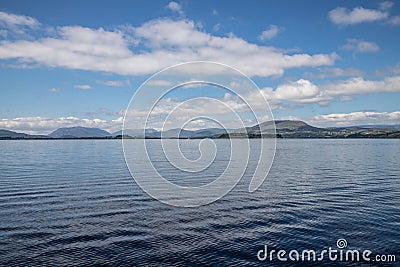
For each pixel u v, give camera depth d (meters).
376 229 20.00
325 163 61.34
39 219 21.86
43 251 16.69
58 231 19.56
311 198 28.73
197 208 25.22
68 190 31.61
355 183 36.69
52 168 49.59
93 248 17.12
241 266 15.24
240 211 24.36
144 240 18.31
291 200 27.95
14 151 99.00
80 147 126.50
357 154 87.62
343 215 23.02
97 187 33.31
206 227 20.58
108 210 24.33
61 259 15.84
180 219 22.23
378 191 31.70
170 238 18.62
